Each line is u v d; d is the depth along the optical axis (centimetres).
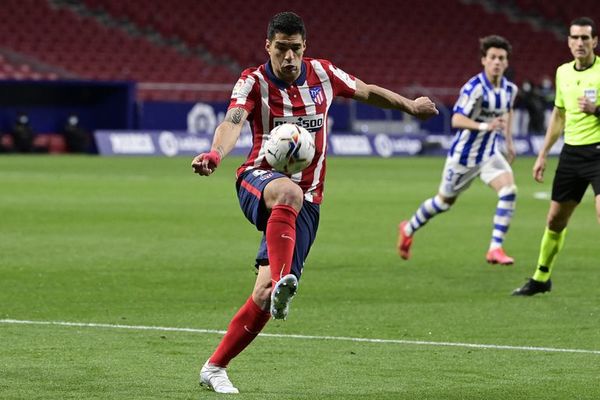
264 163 2228
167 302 3384
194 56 14388
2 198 7038
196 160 2081
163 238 5100
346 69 15100
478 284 3862
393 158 12700
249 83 2216
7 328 2903
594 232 5600
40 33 13700
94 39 13912
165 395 2166
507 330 2981
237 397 2159
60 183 8300
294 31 2172
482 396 2206
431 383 2320
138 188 8012
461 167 4284
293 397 2172
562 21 16438
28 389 2203
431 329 2981
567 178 3497
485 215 6500
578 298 3562
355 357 2589
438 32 15775
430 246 4991
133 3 14488
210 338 2805
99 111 12688
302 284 3812
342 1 15550
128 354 2578
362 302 3438
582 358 2603
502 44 4309
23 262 4241
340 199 7406
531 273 4156
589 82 3459
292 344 2742
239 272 4062
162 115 12756
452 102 13838
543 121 13388
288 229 2072
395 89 14512
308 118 2236
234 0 14988
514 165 11731
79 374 2350
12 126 12338
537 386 2297
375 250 4809
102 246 4775
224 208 6625
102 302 3369
